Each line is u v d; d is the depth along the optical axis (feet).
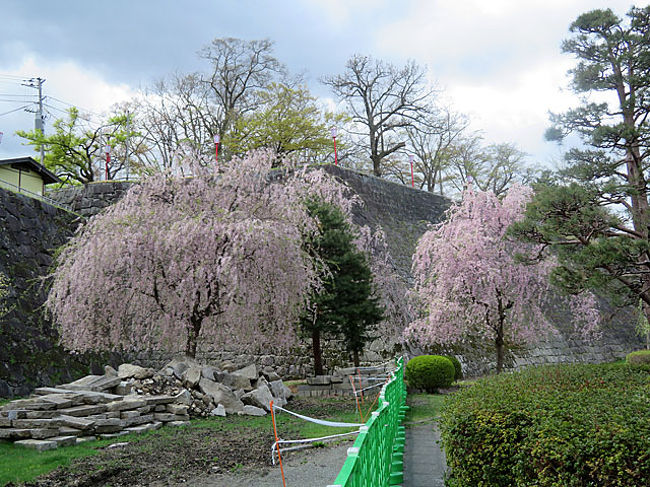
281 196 46.88
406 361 65.57
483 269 53.88
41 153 111.86
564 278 39.86
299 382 57.52
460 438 15.97
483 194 59.31
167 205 44.78
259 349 66.90
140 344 49.55
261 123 111.45
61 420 28.53
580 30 46.19
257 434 31.22
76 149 119.55
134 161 120.26
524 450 13.74
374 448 12.85
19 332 52.29
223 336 46.78
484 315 55.31
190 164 46.80
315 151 122.01
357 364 58.54
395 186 96.48
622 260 36.29
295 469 23.62
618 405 15.57
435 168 140.87
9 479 20.58
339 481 7.06
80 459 24.09
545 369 28.09
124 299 42.11
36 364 52.24
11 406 29.19
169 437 29.78
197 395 38.70
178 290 40.57
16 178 76.33
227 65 124.98
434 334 56.70
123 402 31.99
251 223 40.19
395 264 80.48
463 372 68.64
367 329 63.98
